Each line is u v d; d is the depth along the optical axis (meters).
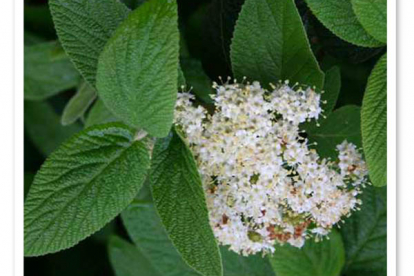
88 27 0.43
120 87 0.41
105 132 0.43
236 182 0.44
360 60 0.50
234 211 0.45
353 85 0.53
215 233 0.46
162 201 0.42
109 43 0.39
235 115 0.43
